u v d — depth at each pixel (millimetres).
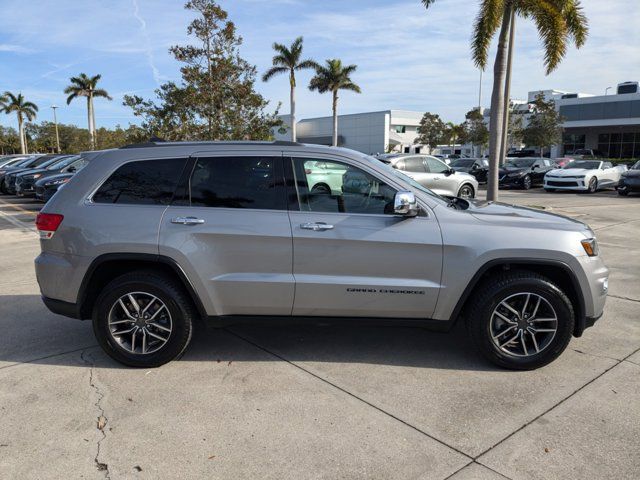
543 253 3891
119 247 3977
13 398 3641
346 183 4059
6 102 60125
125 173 4152
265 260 3982
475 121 47438
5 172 21125
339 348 4547
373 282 3967
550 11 12516
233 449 3031
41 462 2910
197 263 3963
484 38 13039
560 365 4160
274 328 5027
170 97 14203
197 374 4027
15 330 5023
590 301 4004
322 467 2865
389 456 2961
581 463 2885
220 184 4074
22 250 9195
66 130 86750
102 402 3580
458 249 3918
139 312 4102
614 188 23047
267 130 15047
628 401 3562
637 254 8422
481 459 2930
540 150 43469
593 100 46750
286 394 3693
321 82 44156
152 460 2930
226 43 14297
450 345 4617
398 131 72250
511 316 4039
